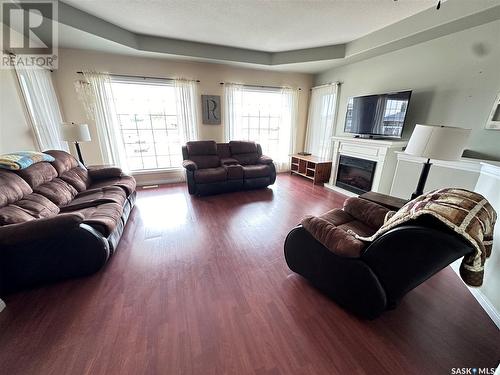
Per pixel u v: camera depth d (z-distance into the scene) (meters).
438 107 2.87
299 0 2.32
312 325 1.42
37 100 2.92
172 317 1.46
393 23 2.84
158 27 3.08
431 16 2.43
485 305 1.55
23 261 1.58
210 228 2.69
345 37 3.35
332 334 1.36
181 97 4.14
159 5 2.45
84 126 3.06
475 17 2.21
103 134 3.78
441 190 1.33
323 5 2.41
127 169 4.13
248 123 4.95
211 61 4.02
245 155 4.48
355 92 4.08
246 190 4.12
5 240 1.46
